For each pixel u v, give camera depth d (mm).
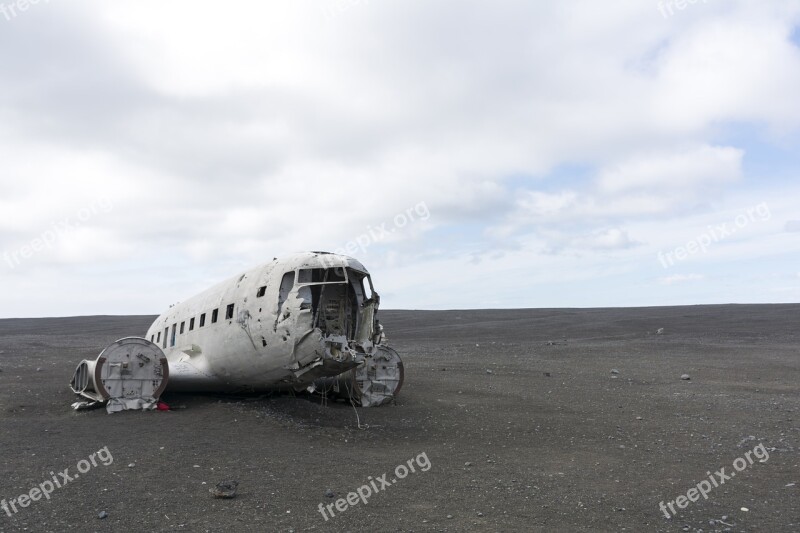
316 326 14148
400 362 16812
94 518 7098
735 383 21547
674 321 56688
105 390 13977
